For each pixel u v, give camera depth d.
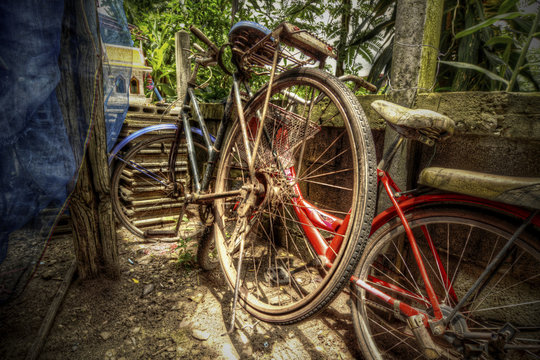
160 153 2.80
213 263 2.04
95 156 1.66
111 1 1.75
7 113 0.91
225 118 1.73
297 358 1.33
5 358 1.19
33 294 1.65
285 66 1.52
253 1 2.63
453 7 1.85
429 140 1.03
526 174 1.07
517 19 1.53
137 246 2.40
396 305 1.13
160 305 1.66
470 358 0.95
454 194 1.06
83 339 1.38
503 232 0.97
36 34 0.94
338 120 1.73
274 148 1.53
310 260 2.12
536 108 0.97
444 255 1.37
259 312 1.34
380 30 2.35
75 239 1.72
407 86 1.32
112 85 1.97
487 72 1.15
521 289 1.15
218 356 1.32
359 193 1.00
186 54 3.62
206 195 1.46
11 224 0.99
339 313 1.66
